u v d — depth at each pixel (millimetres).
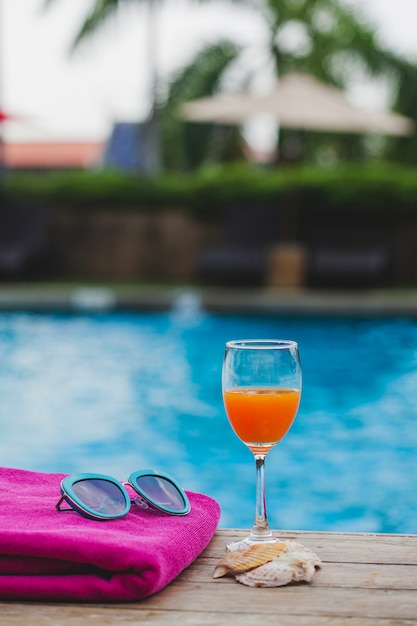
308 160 19281
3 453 4918
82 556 1212
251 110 11977
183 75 17219
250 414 1346
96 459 4773
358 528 3629
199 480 4340
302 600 1216
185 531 1364
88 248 14227
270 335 9203
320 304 10266
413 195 12773
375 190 12805
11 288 12172
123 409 6027
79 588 1203
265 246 12578
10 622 1152
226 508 3869
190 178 13883
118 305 10695
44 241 13453
